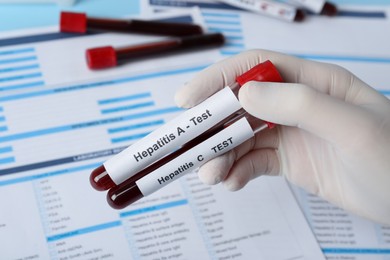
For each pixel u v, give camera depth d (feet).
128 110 2.04
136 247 1.75
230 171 1.81
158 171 1.56
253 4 2.37
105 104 2.04
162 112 2.06
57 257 1.70
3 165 1.85
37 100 2.00
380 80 2.30
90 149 1.93
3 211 1.76
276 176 1.97
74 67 2.11
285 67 1.78
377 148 1.59
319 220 1.91
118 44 2.21
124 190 1.58
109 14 2.29
